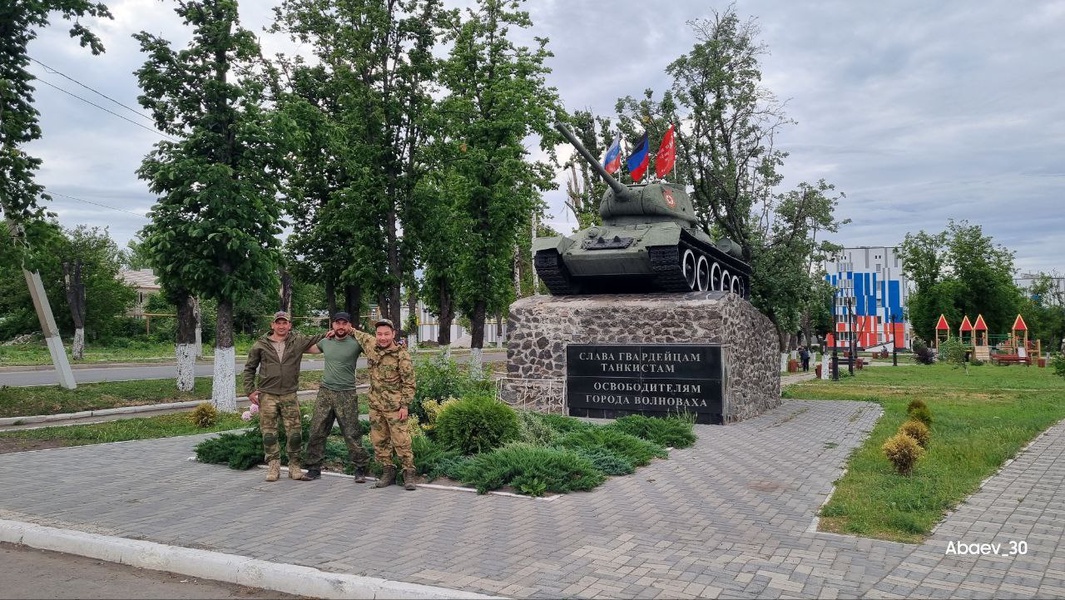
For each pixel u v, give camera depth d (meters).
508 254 24.91
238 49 16.42
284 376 8.60
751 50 24.08
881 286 68.50
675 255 15.66
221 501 7.46
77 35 15.74
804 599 4.67
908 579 5.09
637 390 15.08
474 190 23.12
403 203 24.11
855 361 41.09
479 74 23.36
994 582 5.04
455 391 11.58
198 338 35.53
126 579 5.38
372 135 23.59
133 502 7.42
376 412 8.18
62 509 7.10
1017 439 11.84
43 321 17.64
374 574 5.07
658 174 19.44
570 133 16.78
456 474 8.44
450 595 4.64
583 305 16.08
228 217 16.14
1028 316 69.12
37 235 15.86
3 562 5.79
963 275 62.06
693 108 24.34
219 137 16.31
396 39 23.80
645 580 5.00
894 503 7.23
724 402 14.41
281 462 9.48
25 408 15.96
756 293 26.48
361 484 8.34
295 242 24.94
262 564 5.26
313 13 23.84
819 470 9.34
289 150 17.41
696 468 9.48
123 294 46.19
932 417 13.91
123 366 29.56
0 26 15.11
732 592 4.79
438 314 28.12
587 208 33.97
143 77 16.00
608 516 6.85
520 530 6.32
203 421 14.10
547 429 10.73
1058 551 5.79
